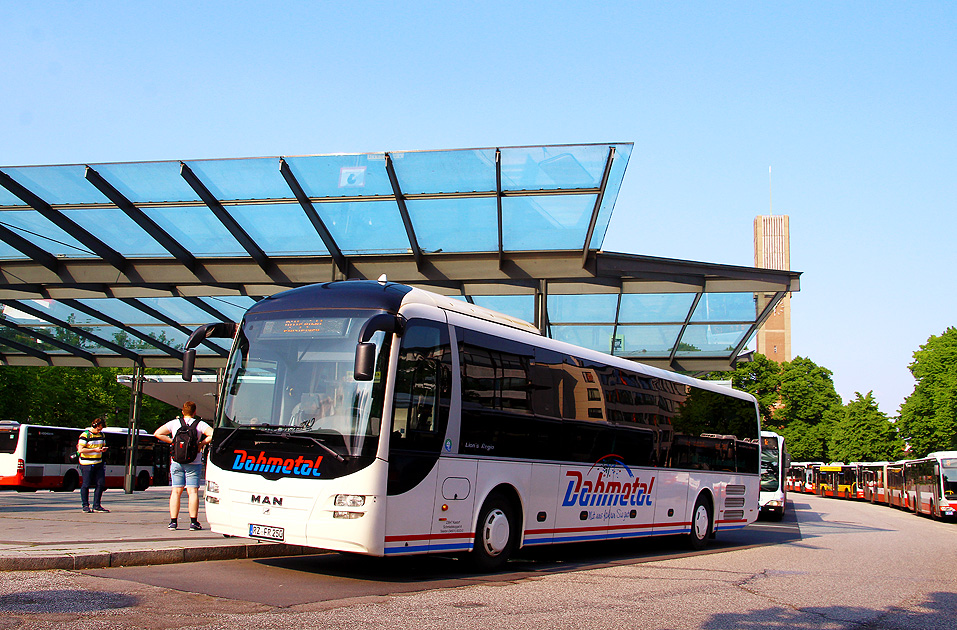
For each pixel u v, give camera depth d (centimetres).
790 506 4638
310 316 988
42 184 1602
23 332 2603
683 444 1598
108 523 1395
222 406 997
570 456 1238
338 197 1612
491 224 1683
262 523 925
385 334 941
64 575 827
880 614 844
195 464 1288
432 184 1564
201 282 1836
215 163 1528
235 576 895
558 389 1235
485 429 1063
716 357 2630
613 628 686
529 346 1185
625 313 2281
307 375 954
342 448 902
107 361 2864
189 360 1032
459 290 1877
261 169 1542
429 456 965
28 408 4969
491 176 1541
